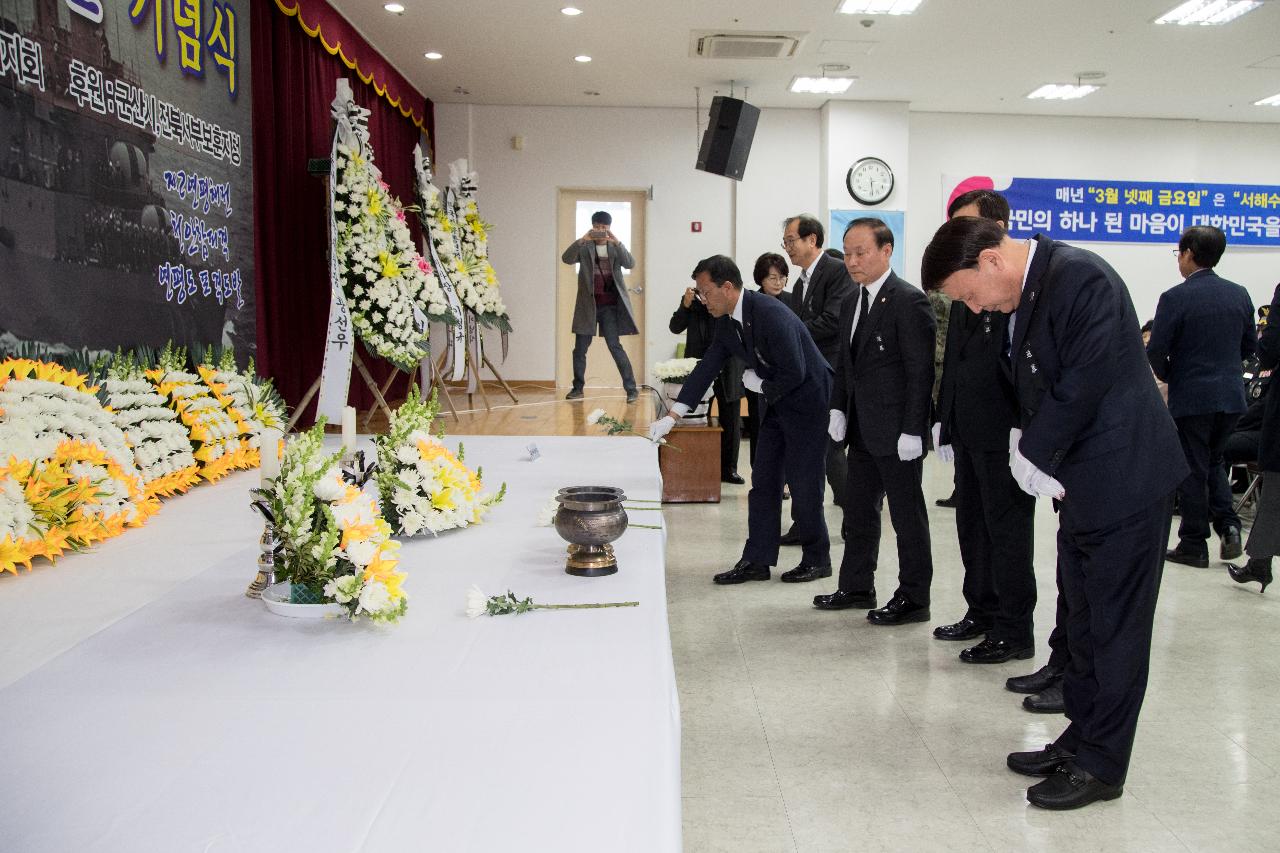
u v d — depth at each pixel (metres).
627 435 5.04
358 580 1.56
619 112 10.24
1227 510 4.38
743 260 10.33
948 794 2.15
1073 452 1.99
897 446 3.17
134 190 3.52
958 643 3.17
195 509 2.89
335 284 5.27
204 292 4.03
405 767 1.09
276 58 6.10
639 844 0.93
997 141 10.51
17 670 1.46
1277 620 3.49
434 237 6.75
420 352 5.63
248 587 1.87
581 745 1.14
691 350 6.35
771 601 3.65
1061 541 2.18
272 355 5.97
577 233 10.43
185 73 3.90
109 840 0.95
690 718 2.57
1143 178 10.65
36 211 3.00
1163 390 5.03
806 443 3.79
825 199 10.04
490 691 1.31
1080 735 2.17
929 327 3.06
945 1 6.90
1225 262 10.89
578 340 7.99
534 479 3.28
